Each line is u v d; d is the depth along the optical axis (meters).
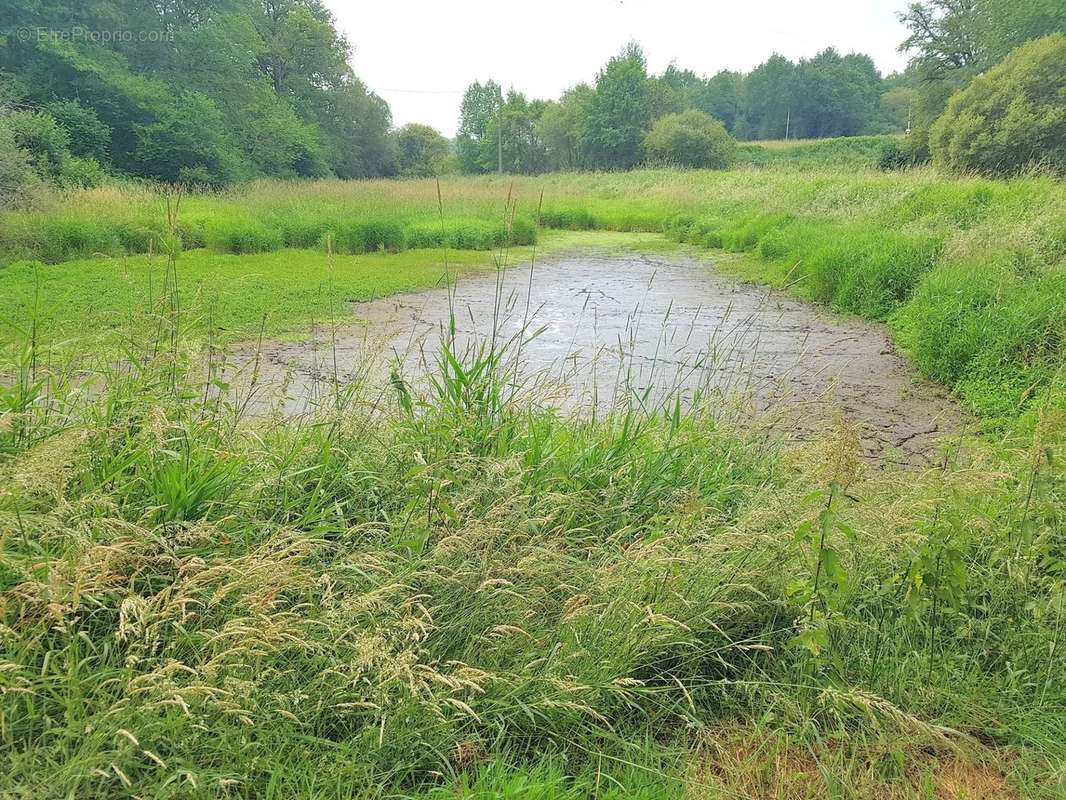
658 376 6.61
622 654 2.37
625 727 2.27
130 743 1.77
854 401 6.16
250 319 8.24
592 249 18.06
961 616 2.68
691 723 2.24
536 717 2.20
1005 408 5.55
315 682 2.08
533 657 2.34
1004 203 12.43
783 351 7.96
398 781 1.93
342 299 9.91
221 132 32.22
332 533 2.78
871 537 2.77
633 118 50.41
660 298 11.23
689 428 3.80
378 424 3.35
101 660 2.02
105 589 2.02
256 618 2.06
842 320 9.68
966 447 3.96
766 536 2.72
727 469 3.55
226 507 2.60
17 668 1.75
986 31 35.88
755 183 24.42
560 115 54.56
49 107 26.55
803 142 54.25
